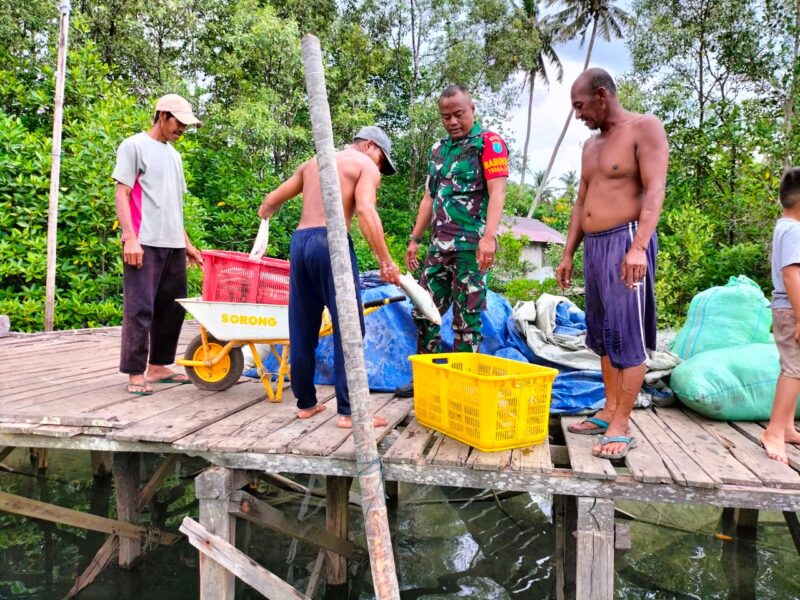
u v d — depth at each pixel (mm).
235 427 3297
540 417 3102
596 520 2721
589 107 2916
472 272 3799
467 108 3727
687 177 11945
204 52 15812
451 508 5586
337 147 17297
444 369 3176
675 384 3809
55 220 6918
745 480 2623
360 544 4738
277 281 3928
